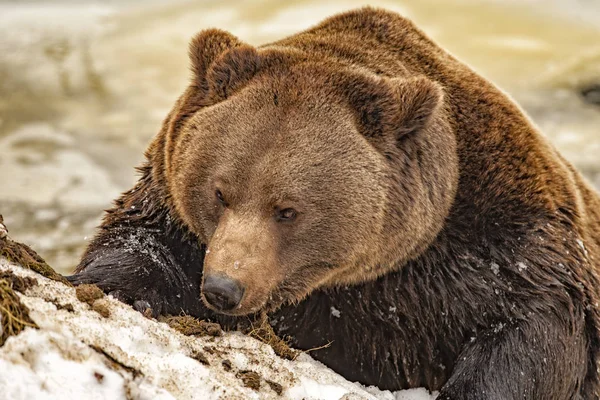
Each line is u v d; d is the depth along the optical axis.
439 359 11.28
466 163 11.29
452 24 54.09
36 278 8.70
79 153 33.81
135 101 41.25
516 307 10.76
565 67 45.34
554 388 10.81
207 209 10.29
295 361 10.16
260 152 10.01
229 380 8.79
